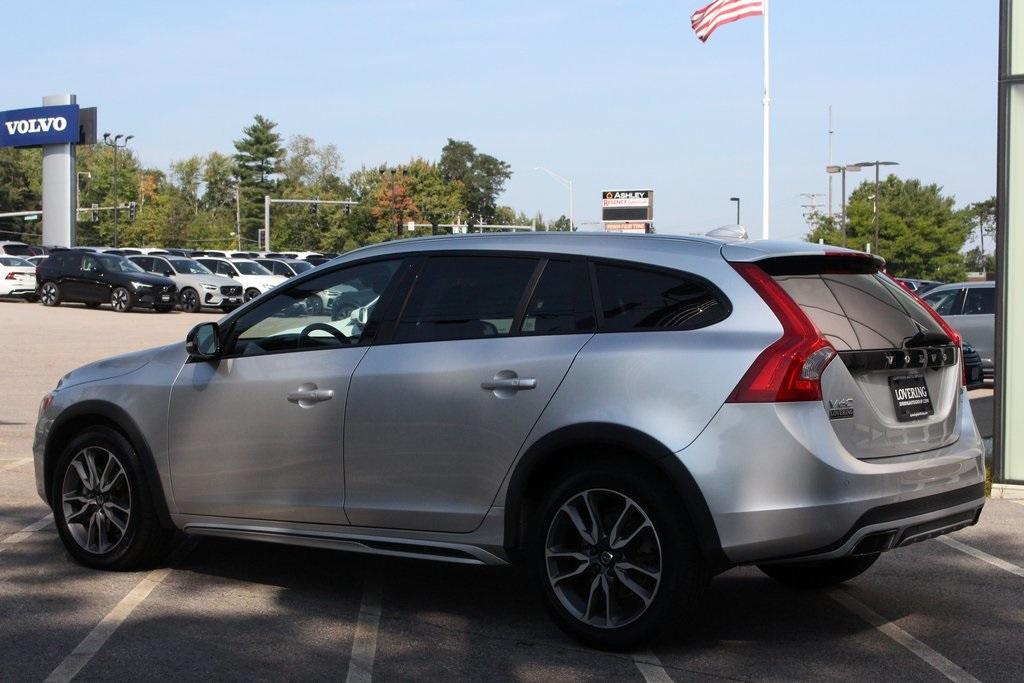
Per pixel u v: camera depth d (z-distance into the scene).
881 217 78.06
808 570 6.07
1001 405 9.02
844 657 4.95
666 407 4.75
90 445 6.28
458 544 5.27
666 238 5.18
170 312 38.56
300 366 5.73
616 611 4.96
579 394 4.93
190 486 6.02
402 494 5.39
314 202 80.94
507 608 5.68
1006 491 8.92
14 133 66.31
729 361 4.69
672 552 4.74
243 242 127.56
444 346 5.37
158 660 4.80
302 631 5.25
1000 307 9.01
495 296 5.36
